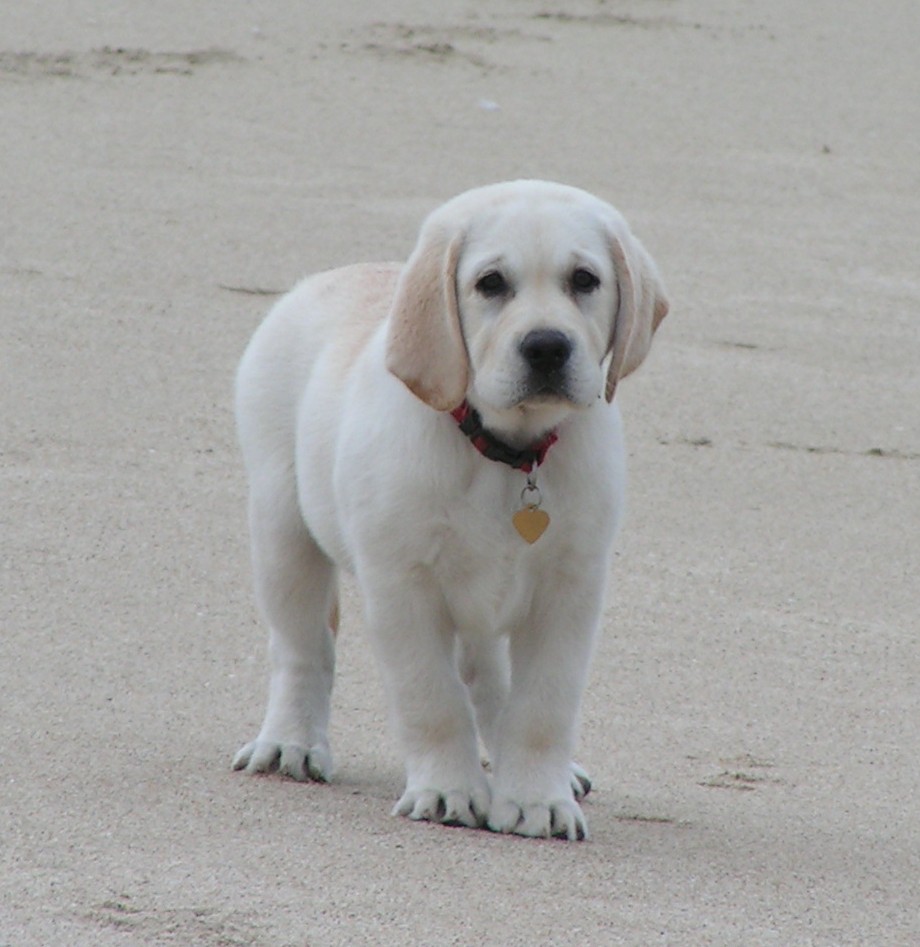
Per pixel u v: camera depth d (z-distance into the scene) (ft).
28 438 44.88
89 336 51.78
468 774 27.53
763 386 52.54
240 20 92.12
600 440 27.43
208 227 61.77
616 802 28.96
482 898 23.70
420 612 27.53
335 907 22.99
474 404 26.89
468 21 96.84
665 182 72.79
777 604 39.14
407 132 76.59
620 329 27.43
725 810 28.84
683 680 34.94
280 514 30.94
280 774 29.58
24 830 25.21
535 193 27.12
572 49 93.81
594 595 27.71
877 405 51.83
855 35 102.73
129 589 37.22
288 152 72.13
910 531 43.91
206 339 52.19
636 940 22.63
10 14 89.15
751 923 23.56
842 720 33.47
